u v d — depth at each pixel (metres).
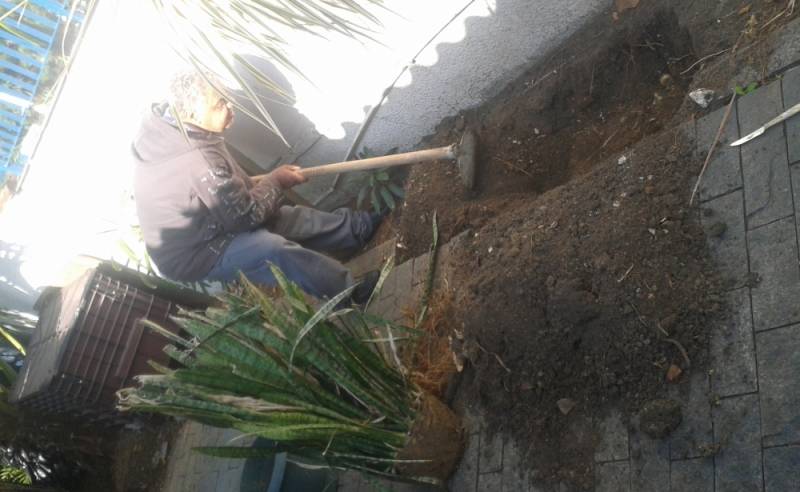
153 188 3.53
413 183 4.05
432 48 3.69
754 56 2.47
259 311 2.88
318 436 2.74
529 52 3.64
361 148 4.41
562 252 2.71
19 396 5.42
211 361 2.76
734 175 2.35
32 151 4.54
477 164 3.78
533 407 2.72
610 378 2.45
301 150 4.50
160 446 5.80
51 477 6.11
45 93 4.49
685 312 2.28
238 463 4.57
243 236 3.66
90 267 5.45
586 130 3.51
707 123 2.51
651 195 2.56
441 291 3.38
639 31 3.17
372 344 3.16
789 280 2.08
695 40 2.84
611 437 2.41
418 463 2.88
